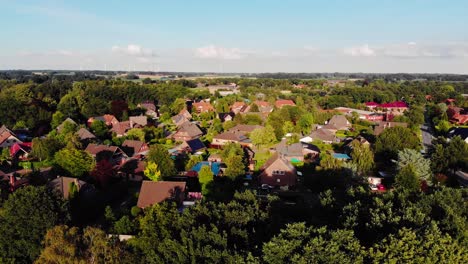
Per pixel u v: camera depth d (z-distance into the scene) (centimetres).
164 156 5906
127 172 6084
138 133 8612
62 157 5822
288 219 3378
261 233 2961
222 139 8944
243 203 3403
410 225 2864
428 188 5116
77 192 4531
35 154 6869
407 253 2384
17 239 3362
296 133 9506
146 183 4722
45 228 3391
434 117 12612
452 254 2441
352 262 2373
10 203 3419
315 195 5184
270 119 10025
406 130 7206
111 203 5044
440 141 7981
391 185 5694
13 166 6600
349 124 11206
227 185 5381
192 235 2823
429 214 3278
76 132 8319
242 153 6900
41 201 3484
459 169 6009
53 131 8956
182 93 17950
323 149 8312
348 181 5081
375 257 2419
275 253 2447
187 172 6091
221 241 2709
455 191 3662
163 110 14150
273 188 5759
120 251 3045
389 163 6838
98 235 3041
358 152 6206
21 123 9650
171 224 3212
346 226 3031
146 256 3016
